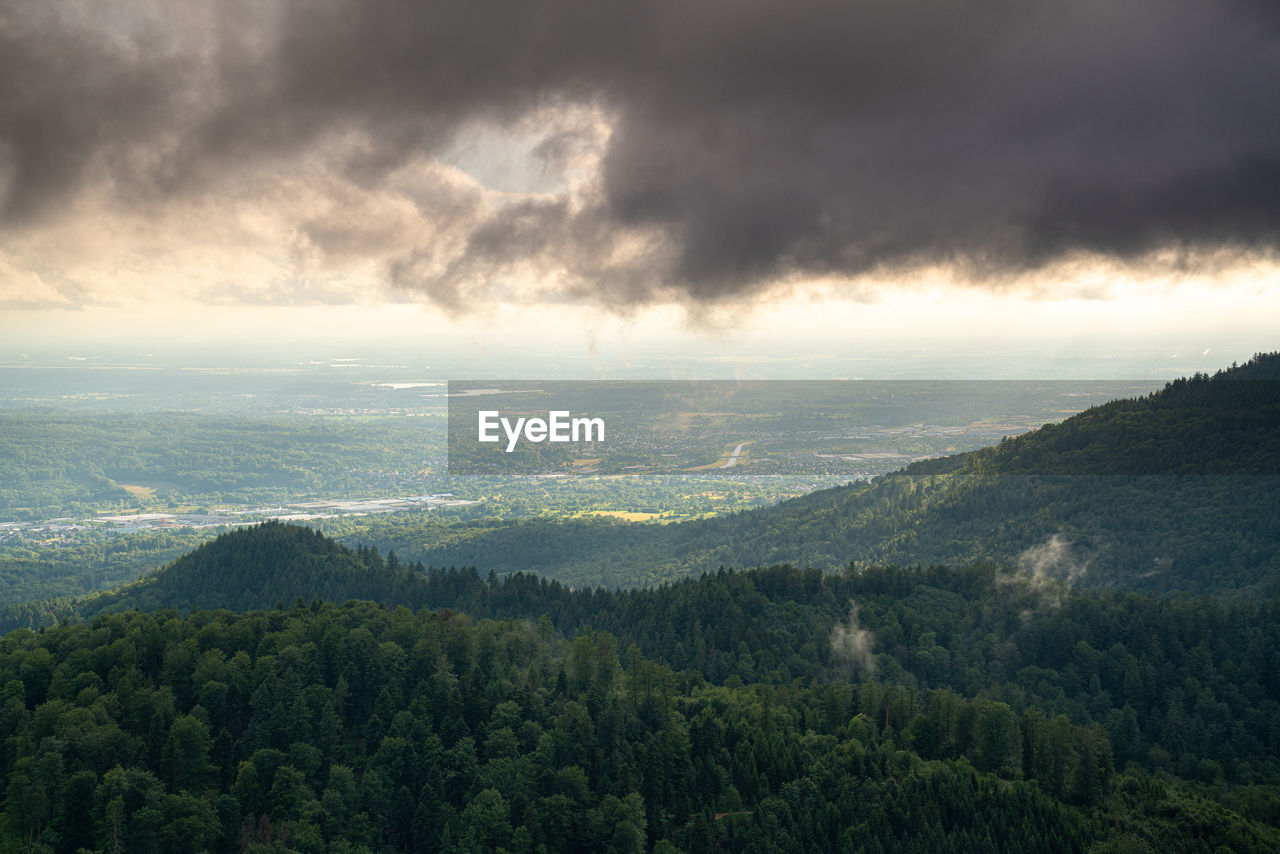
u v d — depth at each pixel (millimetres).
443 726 147500
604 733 150625
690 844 135250
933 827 139625
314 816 130875
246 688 153500
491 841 131250
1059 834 142125
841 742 161250
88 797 130250
